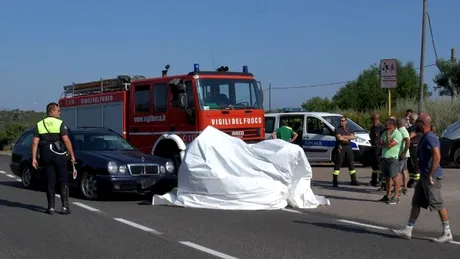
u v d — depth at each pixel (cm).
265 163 1241
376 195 1415
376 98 4169
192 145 1264
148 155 1408
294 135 1705
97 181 1322
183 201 1251
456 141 1925
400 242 920
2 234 971
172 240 923
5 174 2078
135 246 881
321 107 4353
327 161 2048
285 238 943
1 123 4728
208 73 1502
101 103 1791
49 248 872
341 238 947
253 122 1547
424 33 1944
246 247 875
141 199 1386
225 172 1232
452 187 1487
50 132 1146
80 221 1086
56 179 1195
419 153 924
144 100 1619
